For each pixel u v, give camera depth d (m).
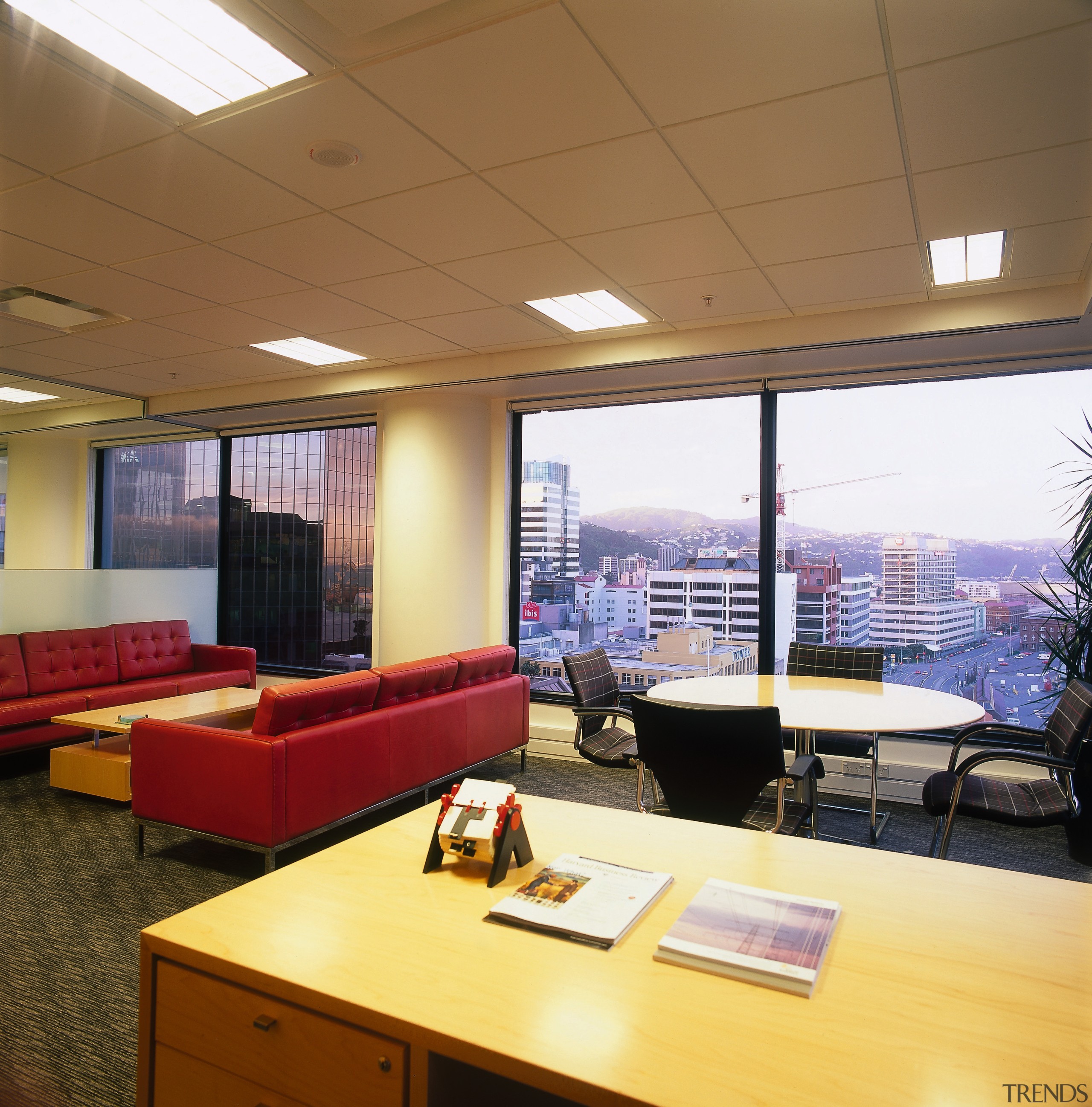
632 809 4.48
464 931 1.23
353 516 7.00
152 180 2.93
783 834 2.63
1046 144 2.59
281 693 3.41
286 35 2.11
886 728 2.90
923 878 1.42
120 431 7.99
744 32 2.07
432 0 1.96
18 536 8.48
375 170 2.84
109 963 2.72
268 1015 1.13
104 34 2.14
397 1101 1.01
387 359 5.63
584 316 4.59
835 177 2.85
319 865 1.49
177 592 7.28
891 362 4.86
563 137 2.60
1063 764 2.93
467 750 4.59
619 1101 0.86
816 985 1.06
